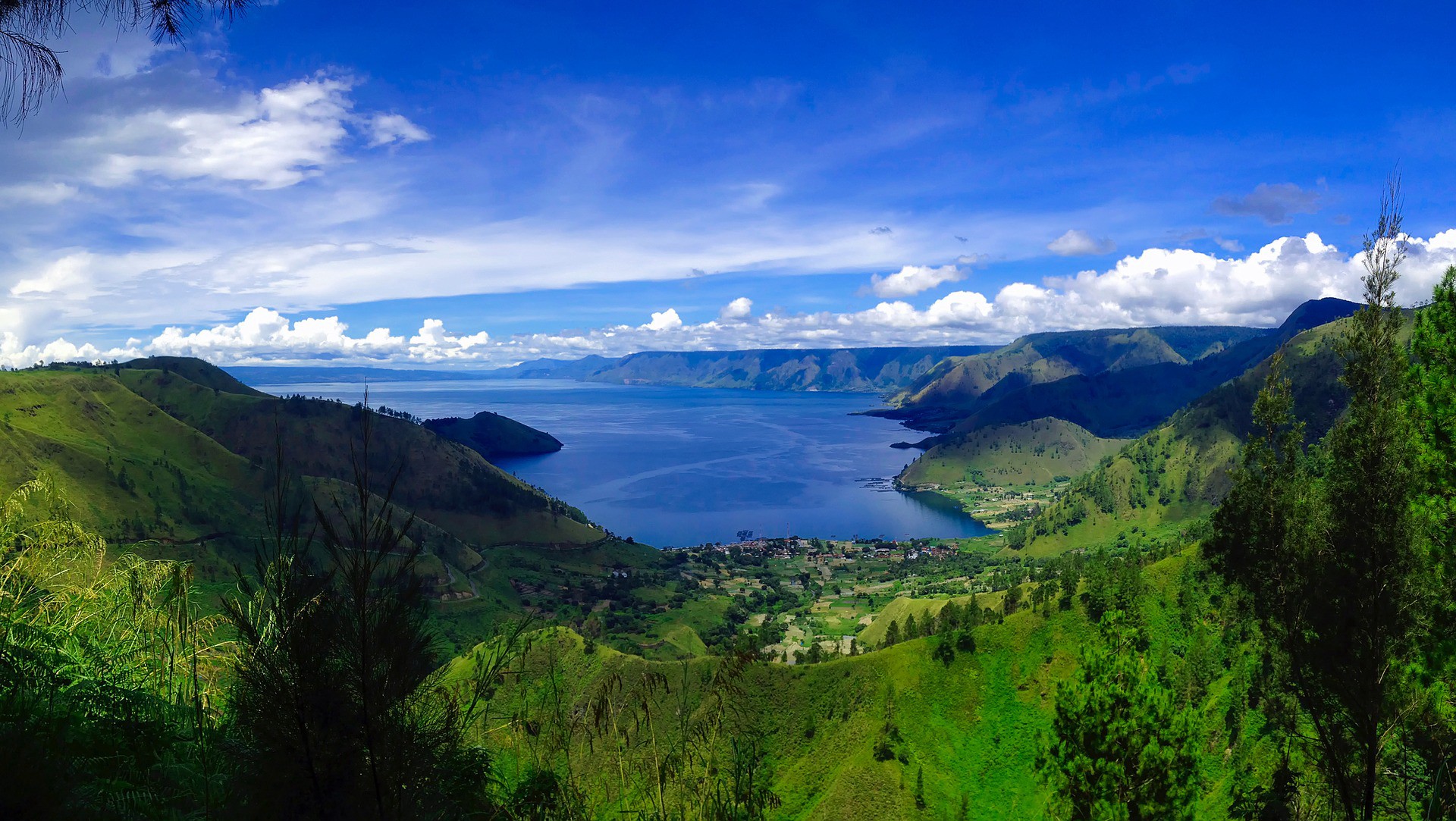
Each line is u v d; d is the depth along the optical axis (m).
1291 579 14.12
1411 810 14.53
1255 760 35.22
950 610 94.94
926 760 66.44
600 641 131.25
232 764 4.69
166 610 8.16
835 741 70.06
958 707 74.75
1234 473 15.12
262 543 4.38
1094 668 28.08
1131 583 77.88
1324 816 17.38
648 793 7.02
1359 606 13.08
